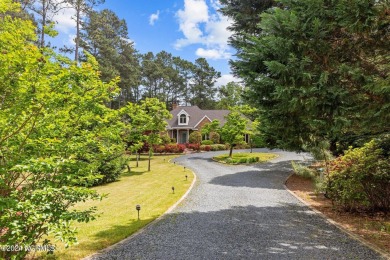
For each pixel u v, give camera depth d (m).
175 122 38.91
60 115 3.86
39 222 3.46
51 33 3.78
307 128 7.26
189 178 14.16
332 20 5.05
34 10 20.98
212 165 20.41
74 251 4.74
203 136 36.94
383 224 6.55
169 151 30.98
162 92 60.62
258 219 7.06
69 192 3.67
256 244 5.27
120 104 45.28
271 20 5.41
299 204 8.82
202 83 66.44
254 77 6.16
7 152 3.43
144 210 7.92
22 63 3.10
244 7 12.89
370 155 7.40
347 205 7.85
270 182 13.10
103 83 4.55
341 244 5.28
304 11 5.18
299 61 5.15
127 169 19.11
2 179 3.26
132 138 17.28
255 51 5.96
